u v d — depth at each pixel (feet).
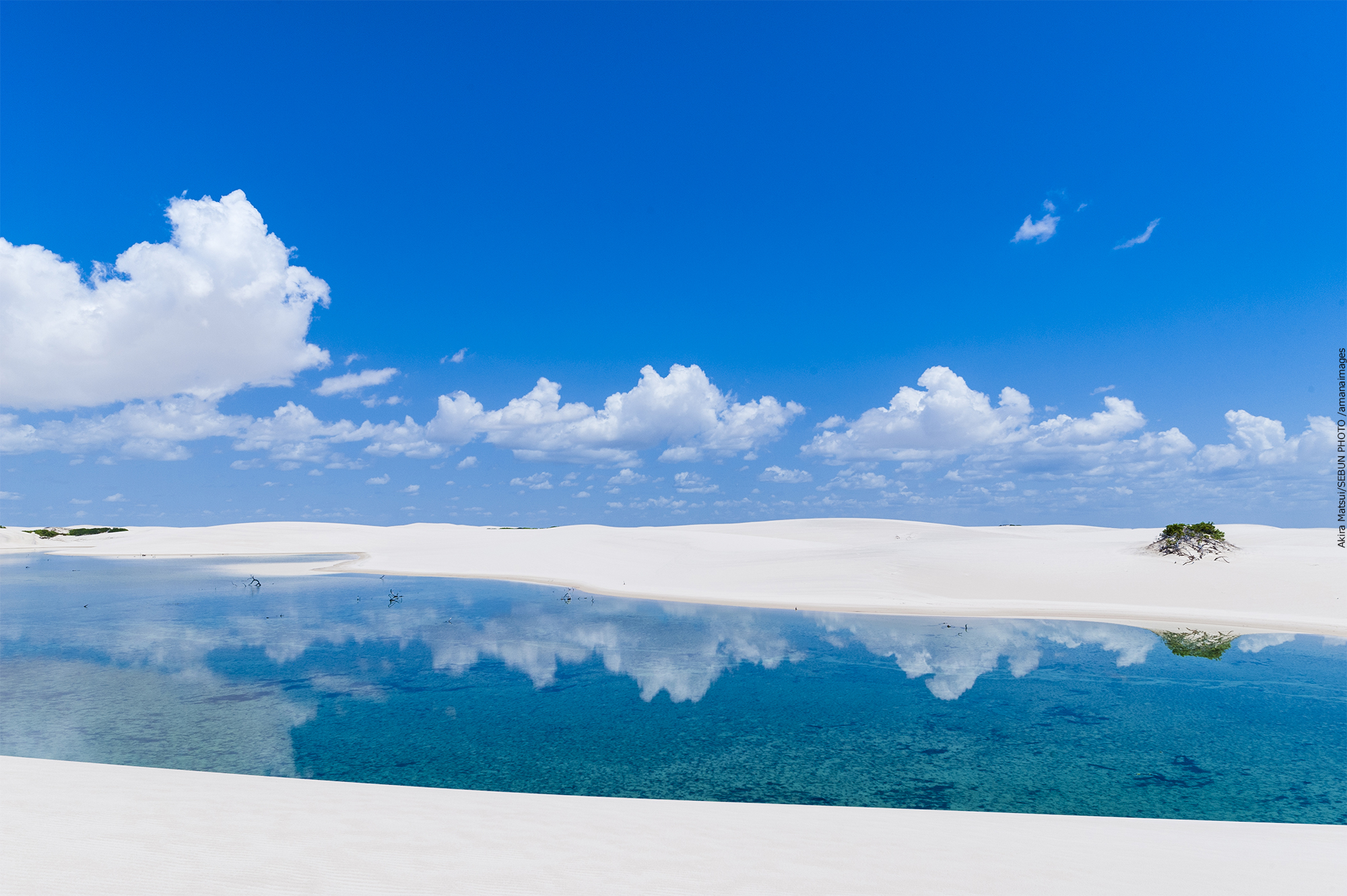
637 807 27.25
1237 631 76.33
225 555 214.07
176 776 27.45
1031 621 83.41
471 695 54.95
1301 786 36.50
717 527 291.38
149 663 65.10
